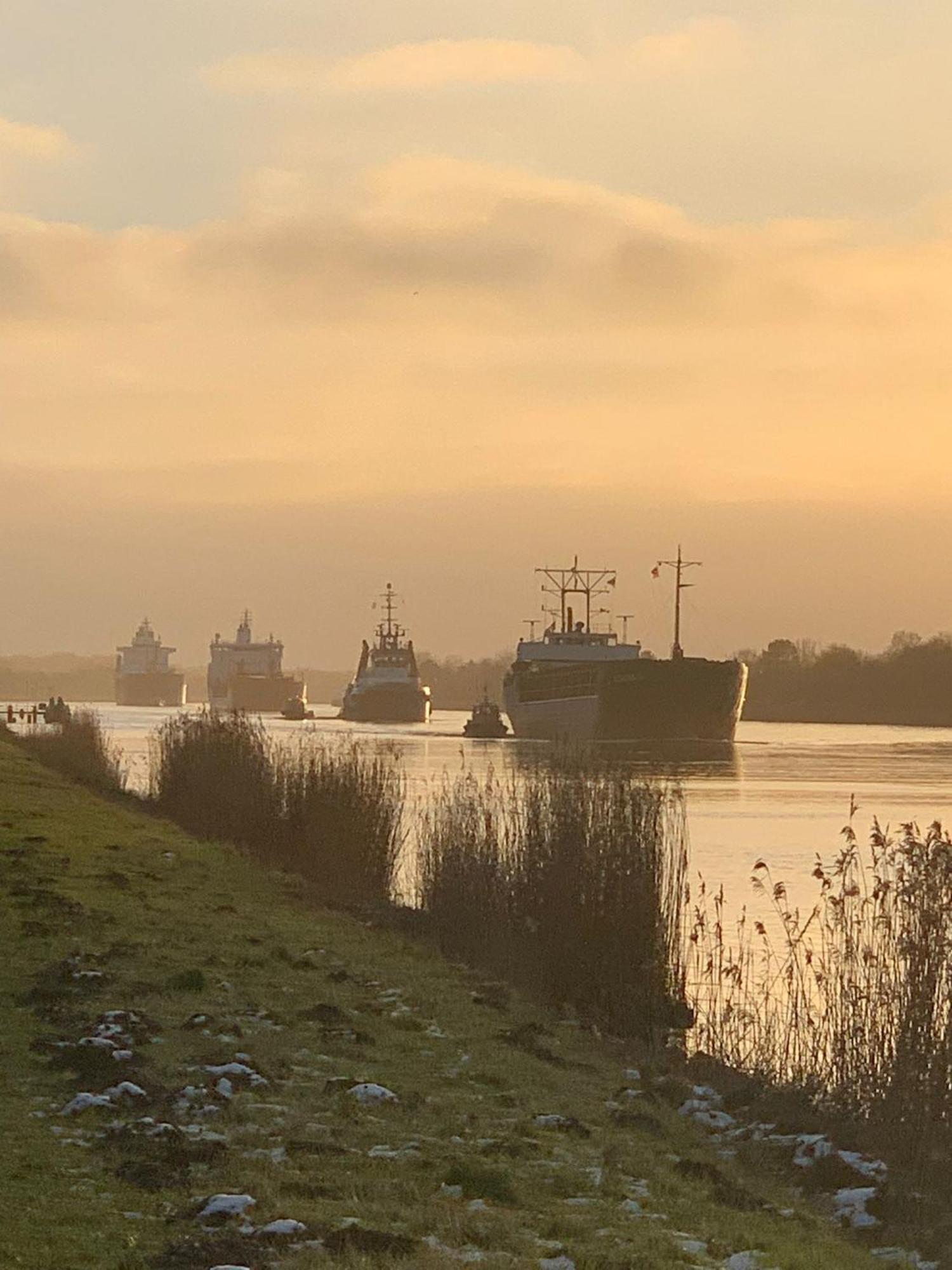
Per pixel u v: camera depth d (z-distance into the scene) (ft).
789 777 392.88
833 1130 64.23
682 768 428.56
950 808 291.38
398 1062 63.62
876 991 72.33
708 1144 59.77
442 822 117.19
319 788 143.54
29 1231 37.73
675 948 97.55
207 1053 59.47
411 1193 44.29
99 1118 48.60
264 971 79.71
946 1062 64.54
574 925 94.53
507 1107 58.34
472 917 103.04
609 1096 64.64
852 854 81.15
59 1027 60.75
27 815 145.28
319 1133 50.19
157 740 198.49
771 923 134.31
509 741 589.32
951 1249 49.24
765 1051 78.54
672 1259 41.04
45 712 516.73
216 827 150.51
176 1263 35.96
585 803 101.04
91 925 86.58
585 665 572.10
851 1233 50.70
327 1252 37.65
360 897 124.77
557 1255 39.73
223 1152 45.83
